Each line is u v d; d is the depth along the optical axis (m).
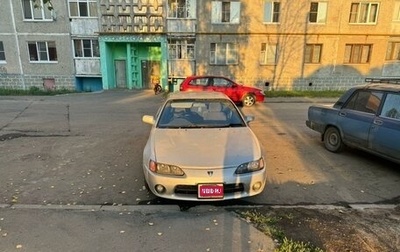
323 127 6.55
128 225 3.27
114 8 19.23
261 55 20.23
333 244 2.94
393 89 5.18
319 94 18.59
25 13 19.53
